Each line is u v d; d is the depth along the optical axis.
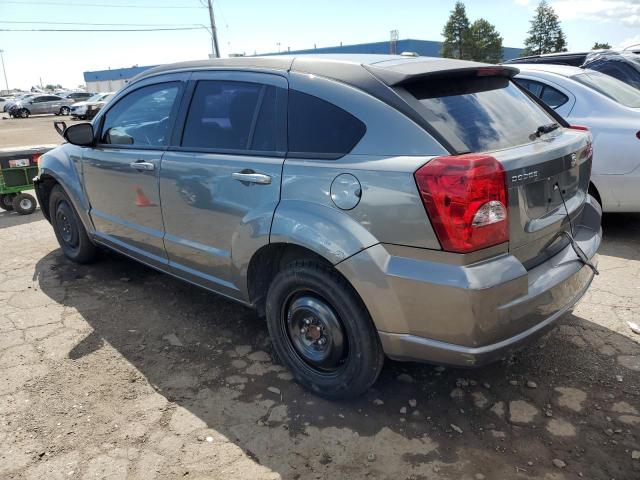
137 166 3.64
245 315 3.86
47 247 5.52
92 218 4.37
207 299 4.14
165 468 2.39
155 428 2.66
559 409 2.72
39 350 3.41
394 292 2.34
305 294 2.81
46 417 2.75
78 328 3.70
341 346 2.71
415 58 2.92
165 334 3.61
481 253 2.21
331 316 2.69
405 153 2.33
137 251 3.97
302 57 2.96
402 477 2.32
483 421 2.66
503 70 2.88
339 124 2.59
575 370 3.04
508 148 2.43
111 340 3.54
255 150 2.95
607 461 2.37
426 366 3.15
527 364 3.11
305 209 2.62
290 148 2.78
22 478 2.34
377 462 2.41
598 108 4.94
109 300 4.14
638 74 7.17
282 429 2.64
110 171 3.94
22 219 6.87
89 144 4.14
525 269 2.36
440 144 2.27
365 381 2.66
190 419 2.73
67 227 4.87
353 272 2.42
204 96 3.32
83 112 30.27
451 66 2.68
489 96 2.74
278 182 2.76
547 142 2.62
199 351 3.39
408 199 2.25
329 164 2.55
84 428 2.67
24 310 3.98
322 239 2.51
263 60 3.08
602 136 4.80
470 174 2.11
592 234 3.03
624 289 4.05
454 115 2.46
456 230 2.15
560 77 5.28
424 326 2.33
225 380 3.07
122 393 2.95
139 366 3.22
